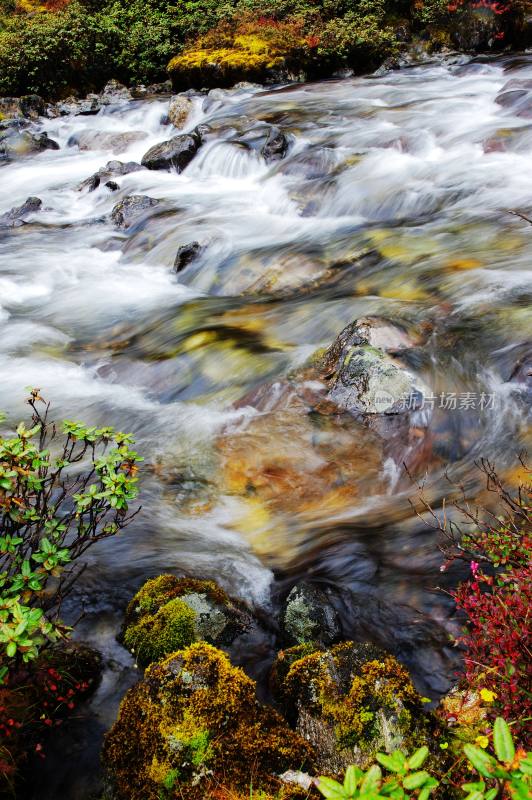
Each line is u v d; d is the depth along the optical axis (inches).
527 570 107.3
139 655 122.0
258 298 295.9
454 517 155.1
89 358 264.7
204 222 374.0
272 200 398.3
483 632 105.9
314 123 504.1
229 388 224.7
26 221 434.3
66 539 154.4
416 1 730.8
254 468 183.9
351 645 113.0
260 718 102.6
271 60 700.7
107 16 845.2
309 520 165.2
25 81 802.2
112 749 100.3
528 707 91.8
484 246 292.4
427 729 100.8
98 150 614.2
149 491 177.8
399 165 394.3
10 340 280.8
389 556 147.3
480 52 689.0
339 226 353.4
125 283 333.1
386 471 178.9
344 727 100.0
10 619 93.7
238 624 127.6
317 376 215.9
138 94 787.4
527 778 58.8
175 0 872.3
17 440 105.7
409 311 243.6
